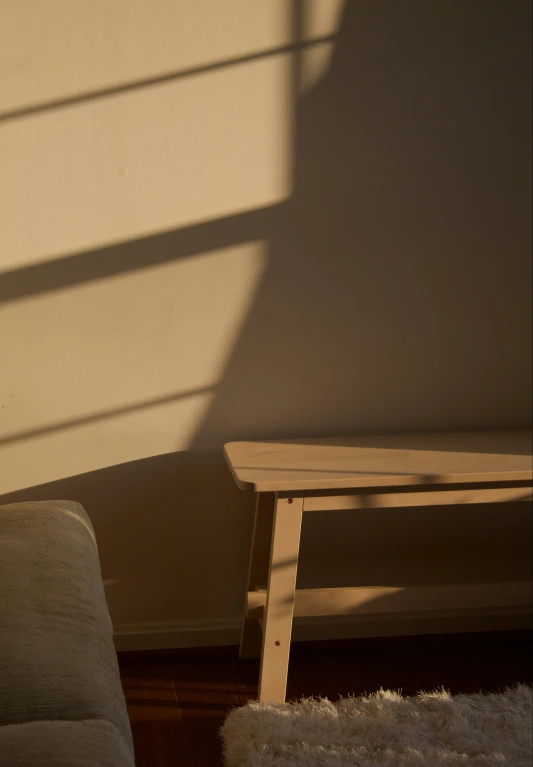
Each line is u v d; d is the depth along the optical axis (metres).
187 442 2.36
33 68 2.05
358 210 2.29
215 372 2.33
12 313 2.18
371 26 2.19
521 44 2.27
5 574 1.53
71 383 2.26
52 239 2.16
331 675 2.35
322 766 1.88
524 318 2.48
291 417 2.40
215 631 2.51
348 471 2.05
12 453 2.28
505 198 2.37
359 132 2.24
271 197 2.24
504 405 2.53
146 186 2.17
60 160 2.11
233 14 2.11
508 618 2.64
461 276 2.40
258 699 2.17
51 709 1.21
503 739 2.00
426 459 2.16
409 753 1.92
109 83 2.09
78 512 1.90
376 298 2.37
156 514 2.40
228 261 2.26
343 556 2.55
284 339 2.35
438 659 2.45
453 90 2.27
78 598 1.49
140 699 2.22
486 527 2.62
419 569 2.60
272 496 2.28
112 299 2.23
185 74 2.12
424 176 2.31
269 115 2.19
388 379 2.44
